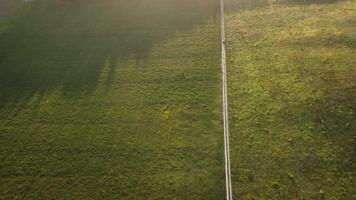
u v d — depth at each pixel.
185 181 11.59
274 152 11.82
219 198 11.03
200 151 12.36
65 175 12.36
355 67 14.10
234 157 11.92
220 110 13.63
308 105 13.05
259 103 13.48
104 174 12.19
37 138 13.75
